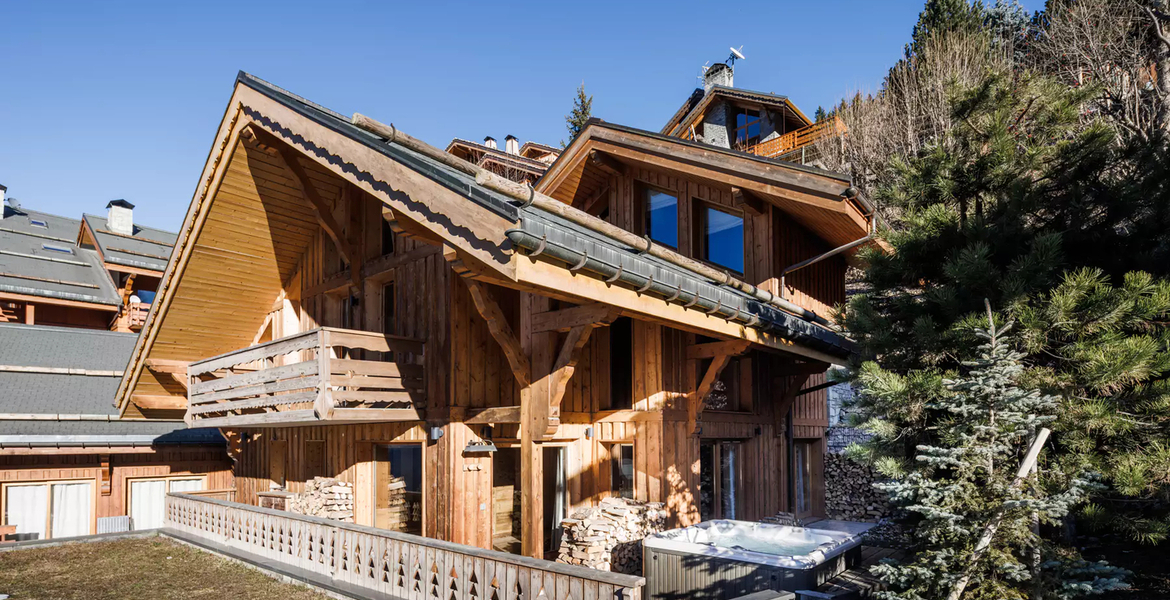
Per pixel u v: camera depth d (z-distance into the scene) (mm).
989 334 6430
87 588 8695
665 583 8359
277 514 9844
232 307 13516
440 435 9906
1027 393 6152
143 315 28250
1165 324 7102
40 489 14242
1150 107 20750
